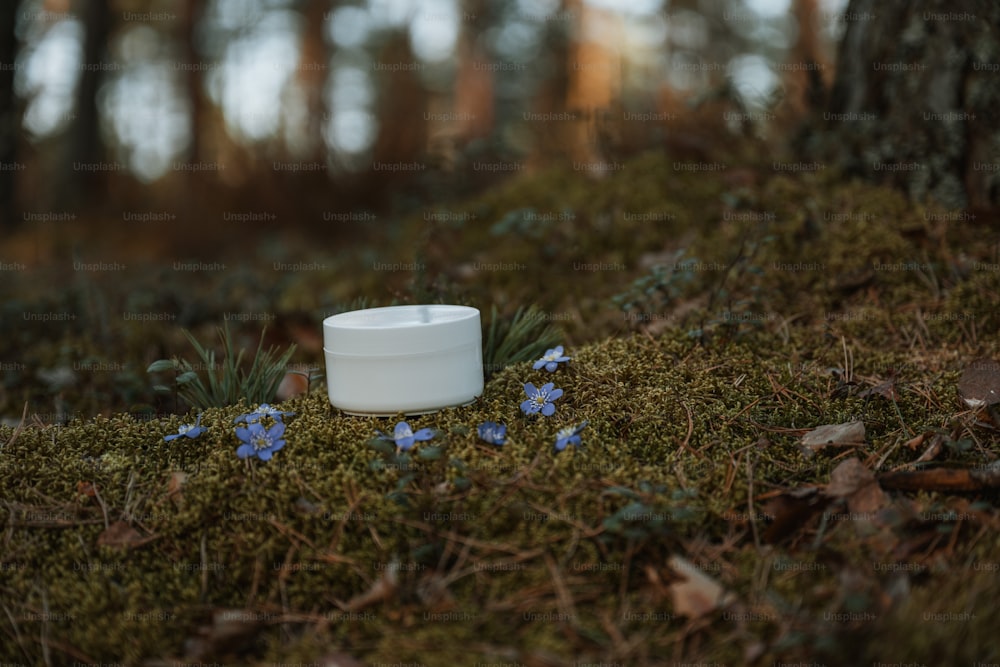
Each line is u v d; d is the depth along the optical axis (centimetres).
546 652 49
